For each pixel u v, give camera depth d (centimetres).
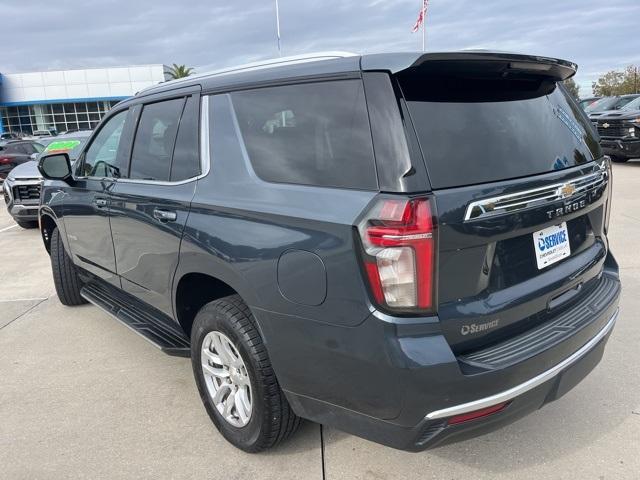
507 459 274
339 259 210
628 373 350
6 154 1566
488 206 211
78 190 417
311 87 239
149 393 354
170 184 306
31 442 304
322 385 229
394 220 197
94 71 5147
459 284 211
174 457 286
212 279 290
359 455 281
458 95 228
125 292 387
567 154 262
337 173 222
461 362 210
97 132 416
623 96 1780
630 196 957
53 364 403
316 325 221
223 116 280
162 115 327
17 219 918
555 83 285
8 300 559
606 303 270
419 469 269
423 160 204
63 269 501
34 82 5131
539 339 232
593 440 285
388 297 201
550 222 238
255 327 256
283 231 230
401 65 208
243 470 273
